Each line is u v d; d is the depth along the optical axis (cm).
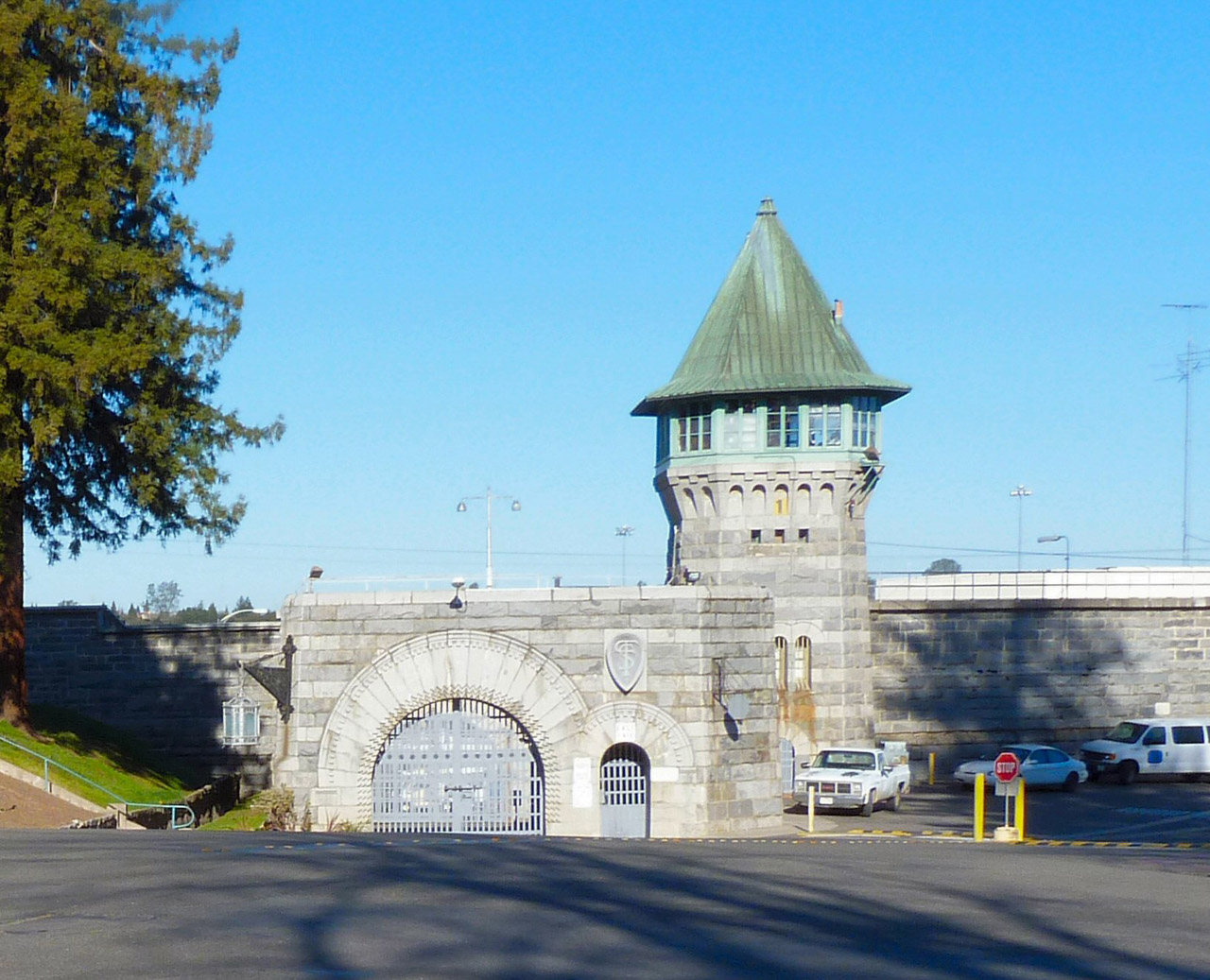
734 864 2036
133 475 3569
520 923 1395
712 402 4606
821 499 4541
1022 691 4900
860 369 4612
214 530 3678
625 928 1388
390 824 3231
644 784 3225
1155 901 1716
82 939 1269
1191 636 5059
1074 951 1328
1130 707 4991
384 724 3247
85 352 3228
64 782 3198
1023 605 4906
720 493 4578
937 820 3691
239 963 1175
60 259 3238
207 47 3647
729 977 1163
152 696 4544
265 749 4534
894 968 1224
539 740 3222
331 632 3275
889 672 4819
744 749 3278
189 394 3672
